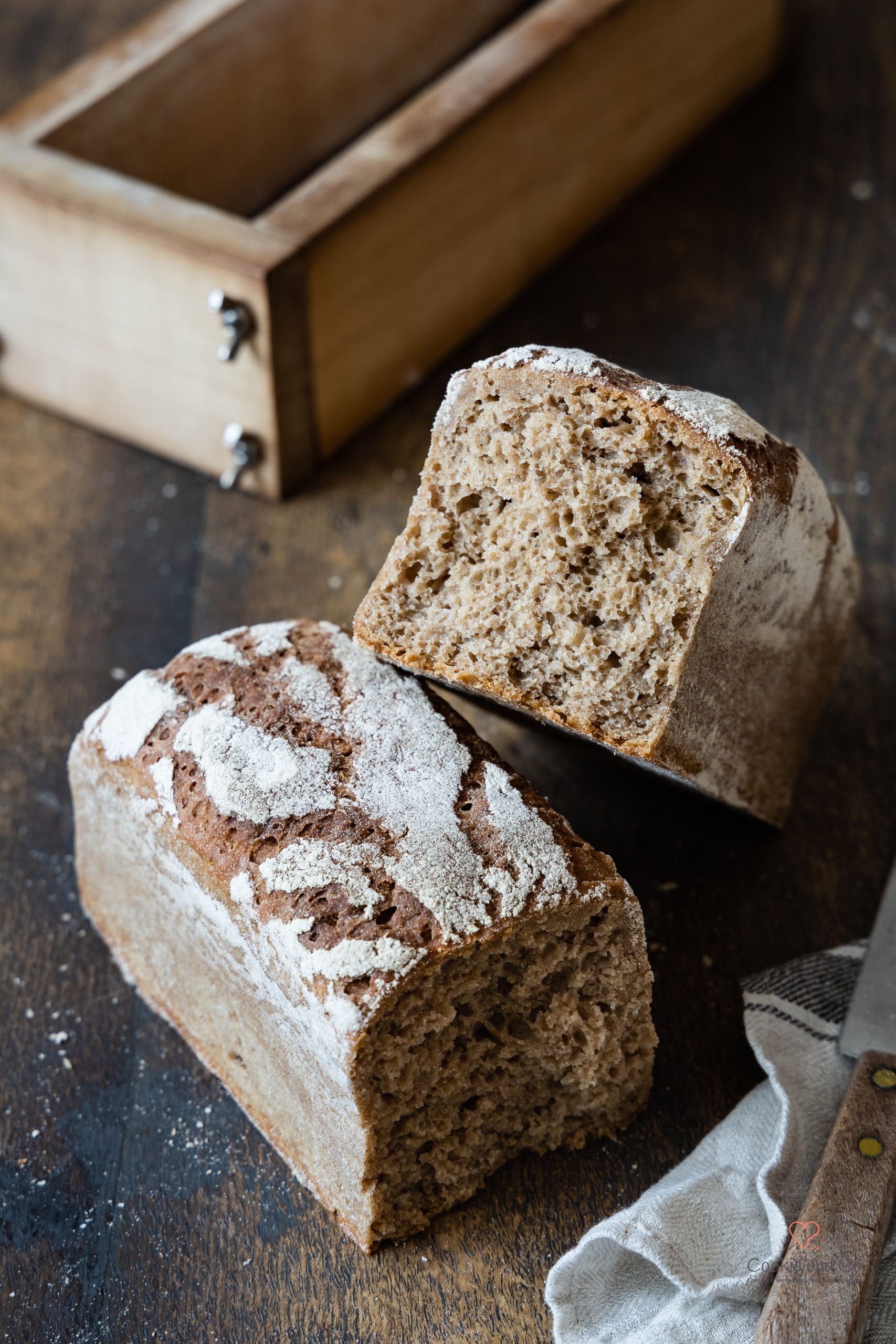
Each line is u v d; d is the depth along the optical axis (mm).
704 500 707
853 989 741
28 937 780
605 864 696
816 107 1253
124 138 1005
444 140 957
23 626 902
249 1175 710
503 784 711
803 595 753
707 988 764
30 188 921
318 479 977
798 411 1010
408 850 688
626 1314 668
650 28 1086
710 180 1179
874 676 882
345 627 878
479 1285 681
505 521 726
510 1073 701
